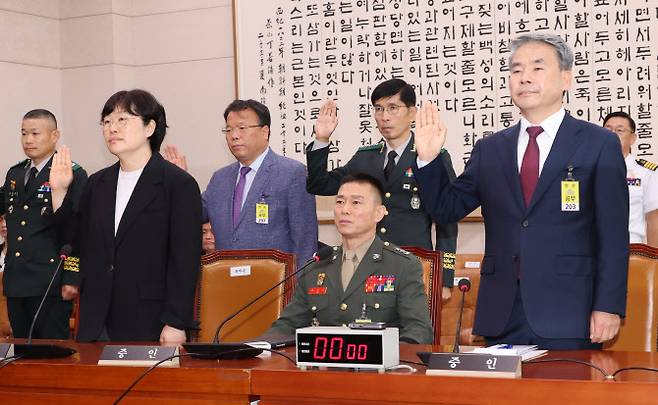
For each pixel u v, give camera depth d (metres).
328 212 6.74
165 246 3.59
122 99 3.64
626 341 3.52
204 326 4.03
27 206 5.73
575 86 6.16
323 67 6.79
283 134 6.89
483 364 2.27
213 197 5.07
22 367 2.78
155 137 3.71
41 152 5.78
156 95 7.28
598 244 2.98
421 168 3.14
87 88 7.30
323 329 2.51
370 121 6.67
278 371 2.45
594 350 2.86
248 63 6.97
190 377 2.55
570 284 2.97
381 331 2.43
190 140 7.19
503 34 6.32
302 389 2.42
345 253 3.53
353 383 2.37
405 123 4.64
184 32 7.21
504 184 3.11
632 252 3.61
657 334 3.48
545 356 2.71
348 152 6.73
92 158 7.30
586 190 3.01
